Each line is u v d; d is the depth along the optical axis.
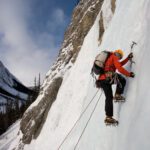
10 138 26.14
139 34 5.43
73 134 8.16
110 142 4.77
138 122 3.86
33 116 17.53
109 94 4.75
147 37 4.75
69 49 17.91
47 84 17.95
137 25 5.81
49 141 11.66
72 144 7.73
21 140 17.80
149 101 3.79
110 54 4.94
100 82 4.87
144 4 5.86
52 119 12.71
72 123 9.54
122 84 4.77
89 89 8.45
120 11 8.25
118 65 4.72
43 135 13.22
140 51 4.94
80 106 9.81
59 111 12.44
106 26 10.48
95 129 5.81
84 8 18.58
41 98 17.64
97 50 10.52
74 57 16.23
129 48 5.64
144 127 3.67
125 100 4.71
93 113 6.55
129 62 5.18
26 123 18.58
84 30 15.97
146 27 5.08
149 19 5.09
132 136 3.90
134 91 4.52
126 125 4.33
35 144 14.38
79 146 6.55
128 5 7.48
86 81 10.65
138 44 5.21
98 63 4.91
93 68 5.00
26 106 58.19
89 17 15.63
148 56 4.34
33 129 16.31
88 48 11.99
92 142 5.66
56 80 16.38
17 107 61.22
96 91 7.14
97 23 11.84
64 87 13.27
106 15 10.65
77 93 10.98
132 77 4.72
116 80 4.74
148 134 3.54
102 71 4.90
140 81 4.28
